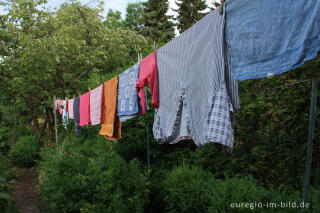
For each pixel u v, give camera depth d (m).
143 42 10.77
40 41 7.01
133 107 2.69
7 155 6.86
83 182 2.56
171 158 4.50
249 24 1.18
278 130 2.77
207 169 3.61
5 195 2.42
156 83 2.13
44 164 4.27
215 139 1.32
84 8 9.67
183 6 19.62
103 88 3.60
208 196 2.54
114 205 2.34
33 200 3.94
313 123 1.37
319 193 1.97
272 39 1.07
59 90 8.39
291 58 0.99
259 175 2.95
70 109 5.52
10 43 7.06
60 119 8.18
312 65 2.48
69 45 8.23
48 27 8.69
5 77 7.58
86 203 2.36
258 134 2.98
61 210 2.49
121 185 2.68
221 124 1.32
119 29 10.56
